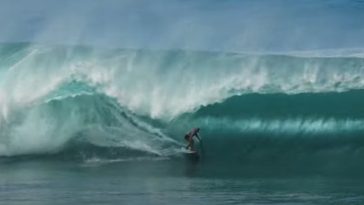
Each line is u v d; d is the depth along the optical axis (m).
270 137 68.81
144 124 70.38
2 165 64.25
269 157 66.62
